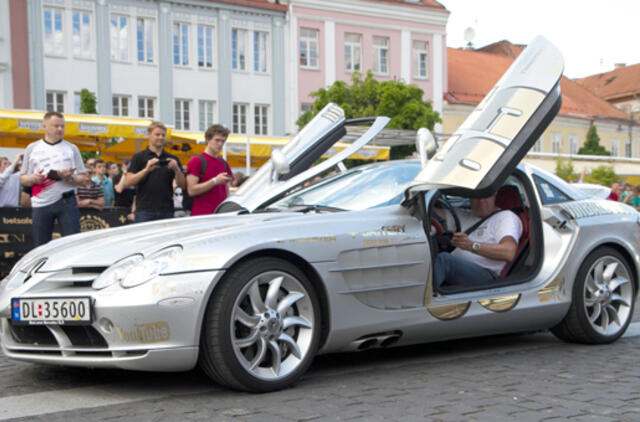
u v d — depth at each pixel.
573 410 3.16
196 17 30.05
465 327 4.27
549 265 4.70
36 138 12.32
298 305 3.66
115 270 3.39
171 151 14.64
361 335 3.83
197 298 3.30
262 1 31.66
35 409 3.26
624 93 57.59
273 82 31.95
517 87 4.26
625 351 4.64
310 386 3.64
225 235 3.48
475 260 4.75
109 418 3.09
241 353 3.45
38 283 3.55
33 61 26.66
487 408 3.19
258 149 14.20
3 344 3.75
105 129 11.72
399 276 3.96
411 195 4.07
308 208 4.34
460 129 4.19
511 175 4.77
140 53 28.97
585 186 5.75
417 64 36.16
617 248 5.05
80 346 3.45
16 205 8.77
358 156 14.05
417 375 3.89
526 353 4.56
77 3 27.44
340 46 33.62
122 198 9.93
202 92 30.27
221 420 3.03
